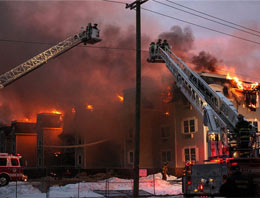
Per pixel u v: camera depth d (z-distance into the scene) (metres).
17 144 53.19
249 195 8.28
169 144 32.38
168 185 21.66
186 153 29.92
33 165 53.44
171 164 31.72
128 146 37.69
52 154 48.09
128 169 36.09
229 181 8.44
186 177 14.08
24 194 16.86
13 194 16.72
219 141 16.22
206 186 13.42
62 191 17.59
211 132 16.41
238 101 28.52
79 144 43.12
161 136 33.75
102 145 41.59
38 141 50.16
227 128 16.70
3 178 20.97
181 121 30.98
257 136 15.12
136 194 13.84
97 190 17.86
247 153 14.21
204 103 19.31
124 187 19.84
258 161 12.95
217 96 18.53
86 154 41.50
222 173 13.09
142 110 35.22
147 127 35.22
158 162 33.88
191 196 13.83
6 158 21.45
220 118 16.91
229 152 15.30
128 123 38.25
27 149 53.81
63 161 46.50
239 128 14.79
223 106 17.84
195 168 13.94
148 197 15.93
